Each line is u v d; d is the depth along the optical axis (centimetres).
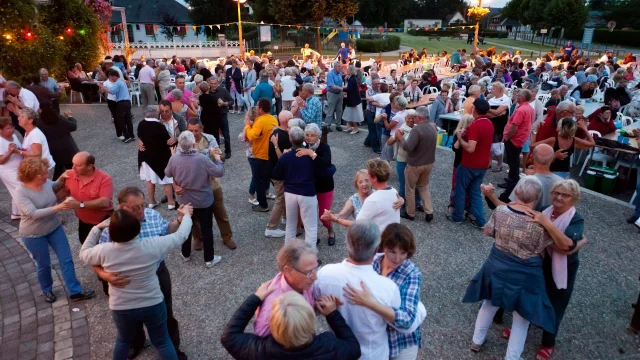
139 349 355
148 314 286
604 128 773
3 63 1308
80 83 1418
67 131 642
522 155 791
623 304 419
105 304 431
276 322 183
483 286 331
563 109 532
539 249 301
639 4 6072
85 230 413
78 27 1647
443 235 555
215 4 4459
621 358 352
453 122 995
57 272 489
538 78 1652
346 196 684
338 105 1067
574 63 2177
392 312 222
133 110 1345
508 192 623
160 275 326
